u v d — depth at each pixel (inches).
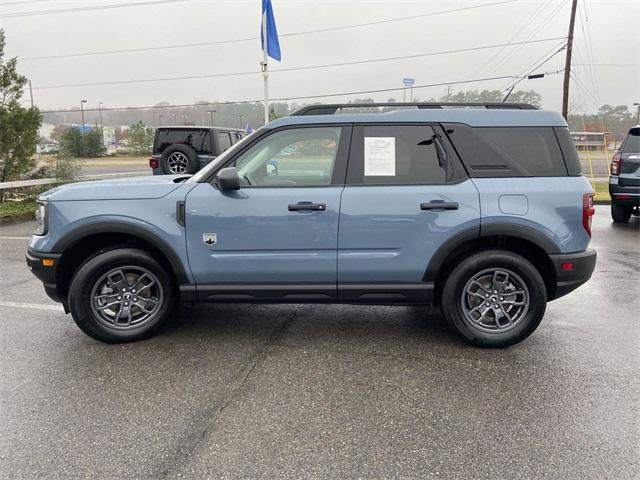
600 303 200.8
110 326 156.3
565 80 864.3
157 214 149.6
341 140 152.0
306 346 157.1
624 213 395.9
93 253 157.2
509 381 132.5
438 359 147.0
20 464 97.3
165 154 479.5
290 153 153.3
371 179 150.7
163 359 146.6
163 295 158.2
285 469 95.9
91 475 94.2
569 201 147.6
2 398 123.3
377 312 191.2
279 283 153.2
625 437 106.3
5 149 470.9
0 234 365.7
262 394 125.5
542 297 150.6
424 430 109.2
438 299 159.2
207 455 100.3
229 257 150.9
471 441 105.0
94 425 111.3
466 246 154.8
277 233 148.9
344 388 128.7
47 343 158.4
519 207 146.7
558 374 136.6
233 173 142.6
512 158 150.4
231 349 154.4
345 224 148.0
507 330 153.1
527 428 109.9
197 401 121.9
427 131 151.3
